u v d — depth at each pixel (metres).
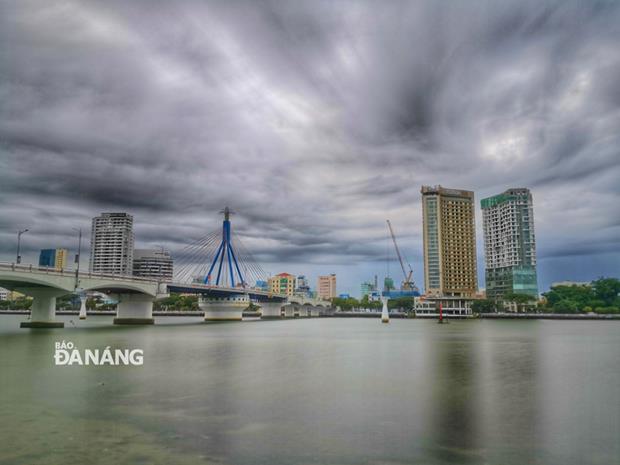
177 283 148.88
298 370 44.69
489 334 111.88
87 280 107.62
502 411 28.16
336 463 19.42
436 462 19.62
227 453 20.53
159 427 24.33
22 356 53.72
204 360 52.34
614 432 23.94
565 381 38.94
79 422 25.25
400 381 38.56
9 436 22.73
